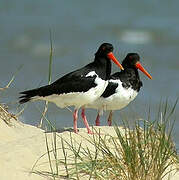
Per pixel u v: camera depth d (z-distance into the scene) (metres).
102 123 15.13
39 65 24.94
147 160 8.48
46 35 32.66
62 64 25.41
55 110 16.59
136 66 12.12
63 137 9.54
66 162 8.52
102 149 8.99
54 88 10.38
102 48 10.82
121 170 8.48
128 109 16.67
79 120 15.78
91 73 10.48
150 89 20.47
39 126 11.52
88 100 10.50
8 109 11.63
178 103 18.50
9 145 9.09
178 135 14.05
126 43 31.14
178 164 9.24
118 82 11.72
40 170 8.22
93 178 8.20
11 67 24.33
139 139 8.82
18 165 8.23
